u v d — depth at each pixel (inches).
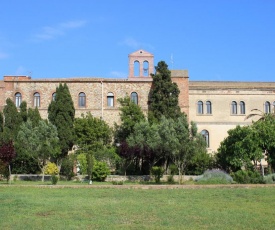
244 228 605.9
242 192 1107.9
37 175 1836.9
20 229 596.4
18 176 1829.5
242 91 2522.1
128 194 1059.3
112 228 603.8
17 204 858.8
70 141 2001.7
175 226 621.3
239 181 1486.2
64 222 652.7
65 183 1544.0
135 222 654.5
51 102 2102.6
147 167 2007.9
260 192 1106.7
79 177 1840.6
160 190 1170.6
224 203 884.6
